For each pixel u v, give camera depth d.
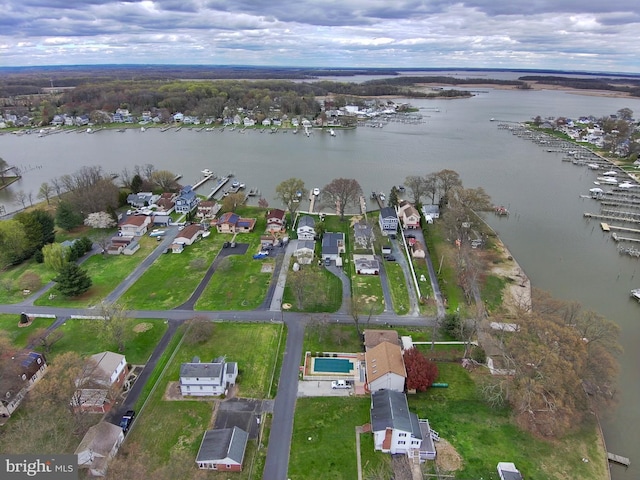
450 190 128.88
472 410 61.50
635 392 67.62
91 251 107.56
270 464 53.22
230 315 82.06
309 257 100.44
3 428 57.69
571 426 59.16
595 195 152.75
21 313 82.31
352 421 59.50
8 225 99.12
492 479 51.72
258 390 64.62
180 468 49.41
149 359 70.75
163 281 93.75
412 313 83.56
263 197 150.88
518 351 60.53
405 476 51.94
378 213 134.25
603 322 67.88
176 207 133.62
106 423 55.75
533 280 99.50
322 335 76.56
